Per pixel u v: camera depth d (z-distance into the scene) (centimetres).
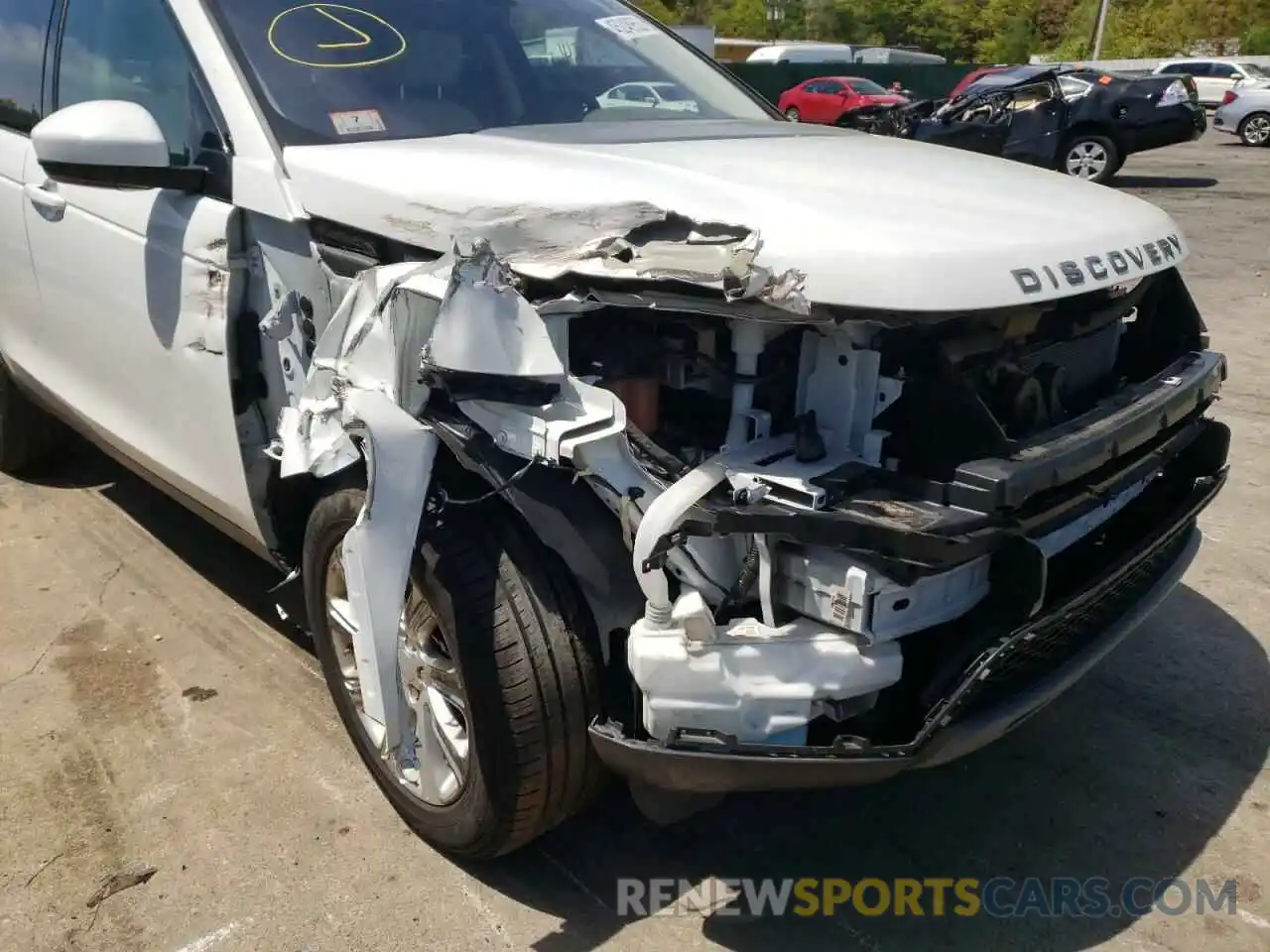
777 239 195
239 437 273
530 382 198
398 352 209
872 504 187
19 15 374
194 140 281
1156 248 240
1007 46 6906
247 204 261
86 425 370
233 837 257
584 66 326
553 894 241
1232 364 639
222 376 272
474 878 246
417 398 212
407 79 288
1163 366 265
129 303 305
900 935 231
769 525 182
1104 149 1429
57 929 230
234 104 268
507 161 236
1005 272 198
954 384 192
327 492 254
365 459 218
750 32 7319
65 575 382
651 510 187
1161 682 324
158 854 252
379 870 248
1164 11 6125
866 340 194
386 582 211
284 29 285
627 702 213
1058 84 1445
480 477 215
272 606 361
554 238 207
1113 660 335
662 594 191
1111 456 211
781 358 206
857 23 7219
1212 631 352
